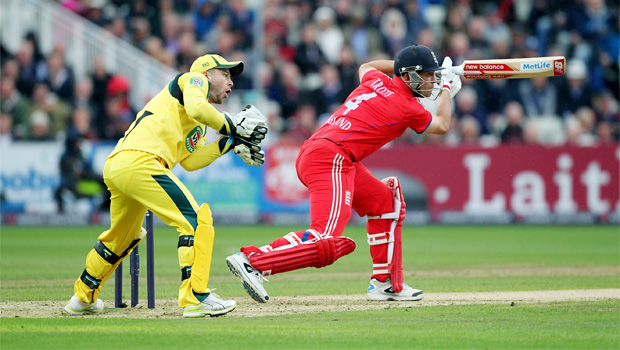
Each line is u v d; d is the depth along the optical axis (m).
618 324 16.80
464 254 36.84
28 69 57.59
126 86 56.44
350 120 19.64
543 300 21.09
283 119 58.34
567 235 47.38
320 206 19.08
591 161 53.38
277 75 58.78
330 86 57.84
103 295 23.06
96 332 15.63
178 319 17.58
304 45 59.78
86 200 54.34
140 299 22.12
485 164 54.00
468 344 14.55
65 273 29.12
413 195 54.34
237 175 53.88
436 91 20.98
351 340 14.88
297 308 19.69
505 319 17.50
